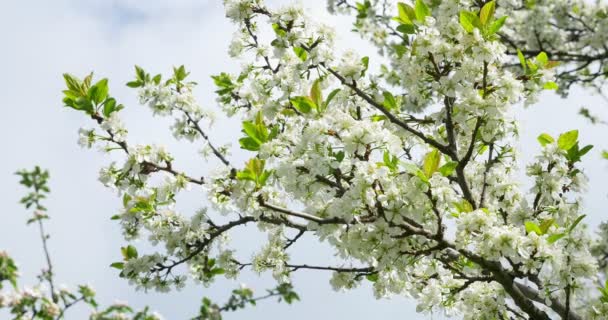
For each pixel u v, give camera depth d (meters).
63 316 4.88
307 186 5.05
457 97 5.75
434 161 4.90
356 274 6.38
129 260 6.23
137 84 6.62
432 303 5.88
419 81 5.87
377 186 4.94
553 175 5.84
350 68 5.63
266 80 6.70
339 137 5.00
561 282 5.09
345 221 5.00
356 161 4.92
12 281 4.74
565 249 5.38
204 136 6.34
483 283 6.06
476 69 5.39
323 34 5.72
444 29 5.57
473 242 5.16
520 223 5.76
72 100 5.71
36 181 5.43
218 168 5.27
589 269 5.06
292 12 5.66
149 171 5.67
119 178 5.69
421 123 6.24
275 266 6.44
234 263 6.48
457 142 6.52
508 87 5.43
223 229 6.01
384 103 6.22
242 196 5.07
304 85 6.29
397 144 5.02
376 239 5.16
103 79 5.64
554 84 5.96
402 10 6.09
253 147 5.38
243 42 6.54
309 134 4.86
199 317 6.13
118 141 5.59
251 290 6.35
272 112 6.30
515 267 5.22
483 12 5.40
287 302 6.38
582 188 6.01
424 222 5.41
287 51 6.54
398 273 5.39
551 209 5.86
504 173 6.09
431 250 5.21
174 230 6.21
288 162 4.99
